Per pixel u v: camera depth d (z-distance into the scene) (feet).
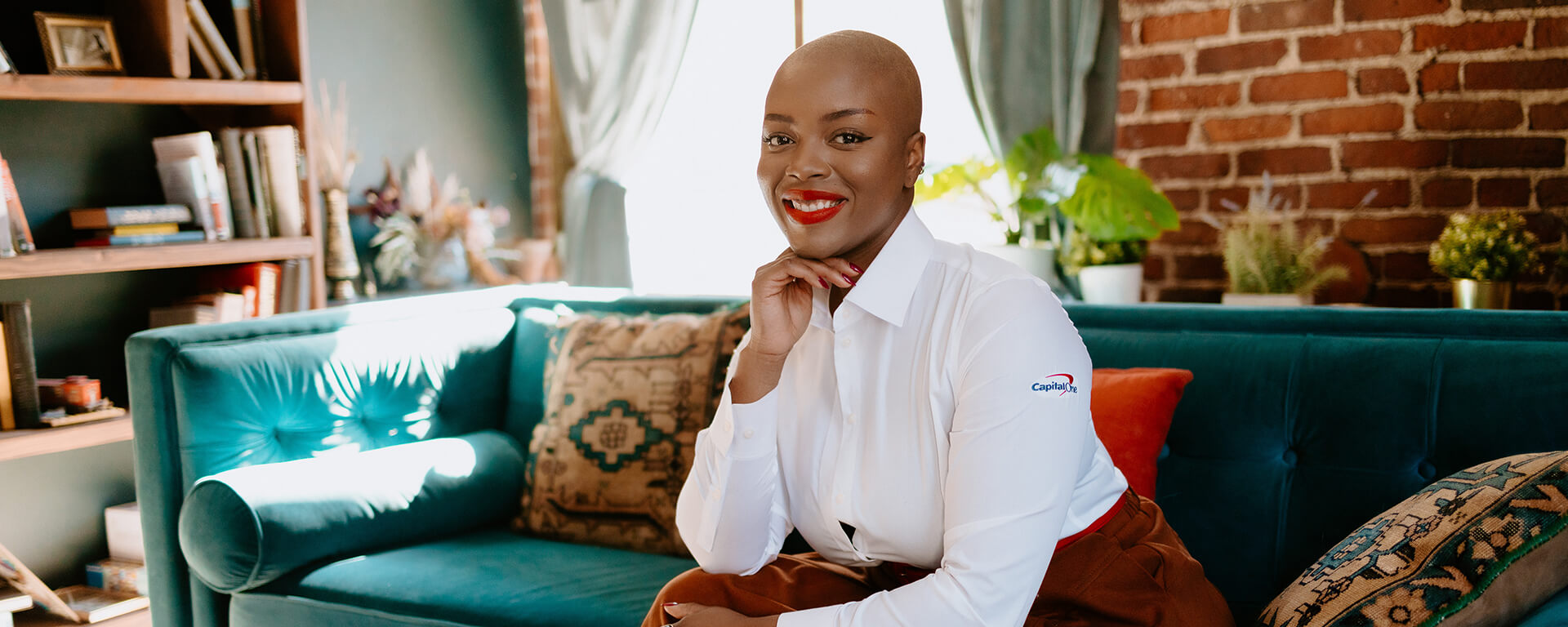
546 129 15.07
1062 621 3.55
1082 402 3.36
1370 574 3.79
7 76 7.63
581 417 6.60
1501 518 3.58
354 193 12.57
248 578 5.83
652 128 13.76
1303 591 4.07
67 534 9.09
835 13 12.94
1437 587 3.54
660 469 6.30
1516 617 3.49
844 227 3.49
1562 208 8.99
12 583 7.78
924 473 3.57
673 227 14.43
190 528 5.96
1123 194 9.65
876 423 3.66
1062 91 11.00
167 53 8.72
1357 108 9.60
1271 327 5.60
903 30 12.46
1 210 7.77
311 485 6.08
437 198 13.30
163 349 6.28
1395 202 9.55
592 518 6.41
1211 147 10.23
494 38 14.43
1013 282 3.49
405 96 13.21
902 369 3.63
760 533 3.93
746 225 14.02
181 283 9.98
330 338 6.96
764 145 3.61
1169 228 9.63
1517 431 4.74
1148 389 5.29
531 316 7.88
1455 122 9.28
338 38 12.34
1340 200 9.75
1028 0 11.18
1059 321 3.43
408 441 7.18
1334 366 5.24
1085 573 3.60
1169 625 3.50
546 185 15.16
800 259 3.63
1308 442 5.23
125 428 8.39
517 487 7.04
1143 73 10.49
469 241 13.07
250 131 9.43
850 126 3.40
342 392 6.89
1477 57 9.14
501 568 5.84
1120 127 10.66
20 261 7.61
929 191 10.81
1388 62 9.45
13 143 8.80
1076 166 10.30
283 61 9.69
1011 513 3.22
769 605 3.62
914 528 3.62
